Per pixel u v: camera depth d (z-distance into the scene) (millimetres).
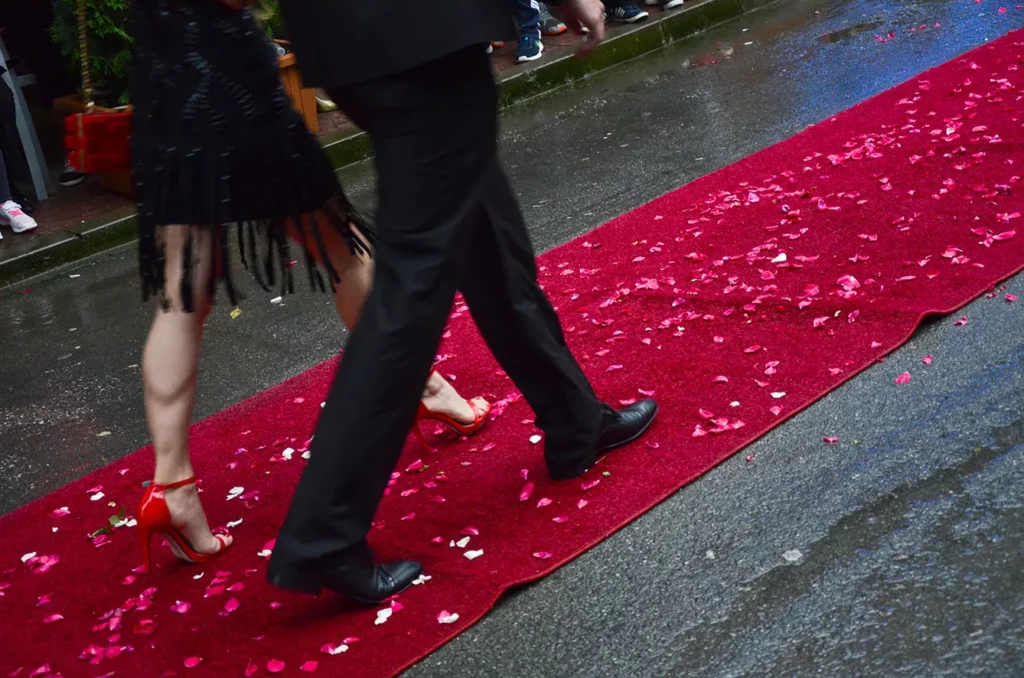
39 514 3543
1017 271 3654
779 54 7812
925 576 2381
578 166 6383
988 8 7609
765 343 3539
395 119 2334
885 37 7555
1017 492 2586
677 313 3938
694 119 6781
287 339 4684
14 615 2939
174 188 2715
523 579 2623
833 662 2203
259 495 3338
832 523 2619
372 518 2551
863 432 2955
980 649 2150
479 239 2654
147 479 3629
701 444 3039
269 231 2855
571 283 4488
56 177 7727
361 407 2428
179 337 2848
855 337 3443
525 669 2375
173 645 2658
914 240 4059
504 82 8102
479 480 3115
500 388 3715
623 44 8688
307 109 7531
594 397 2973
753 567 2531
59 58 8547
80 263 6441
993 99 5559
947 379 3123
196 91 2666
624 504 2840
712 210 4945
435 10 2252
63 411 4484
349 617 2631
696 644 2338
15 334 5512
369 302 2443
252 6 2719
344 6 2285
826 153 5379
